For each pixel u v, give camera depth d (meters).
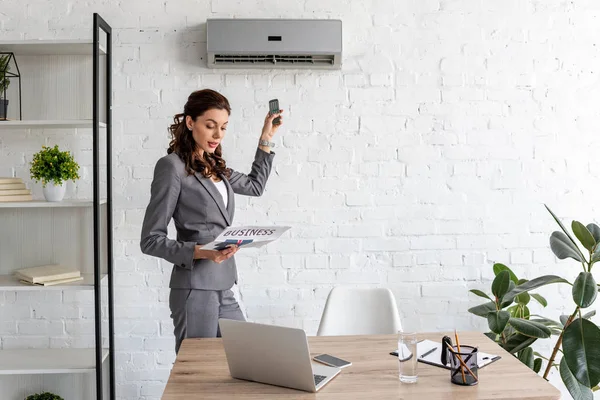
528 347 3.11
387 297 2.91
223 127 2.66
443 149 3.48
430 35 3.45
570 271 3.55
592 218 3.54
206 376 2.03
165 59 3.37
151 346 3.43
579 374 2.40
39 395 3.31
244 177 2.99
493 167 3.50
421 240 3.50
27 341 3.39
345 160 3.45
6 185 3.07
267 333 1.88
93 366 3.04
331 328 2.89
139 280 3.41
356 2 3.41
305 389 1.89
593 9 3.48
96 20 2.95
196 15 3.36
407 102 3.46
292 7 3.39
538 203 3.52
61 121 3.02
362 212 3.47
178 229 2.70
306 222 3.46
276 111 3.07
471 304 3.53
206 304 2.61
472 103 3.48
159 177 2.61
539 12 3.47
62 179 3.09
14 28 3.32
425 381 1.96
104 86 3.37
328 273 3.48
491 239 3.52
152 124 3.38
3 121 3.00
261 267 3.46
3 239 3.36
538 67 3.49
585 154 3.53
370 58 3.43
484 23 3.46
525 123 3.50
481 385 1.92
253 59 3.32
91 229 3.39
